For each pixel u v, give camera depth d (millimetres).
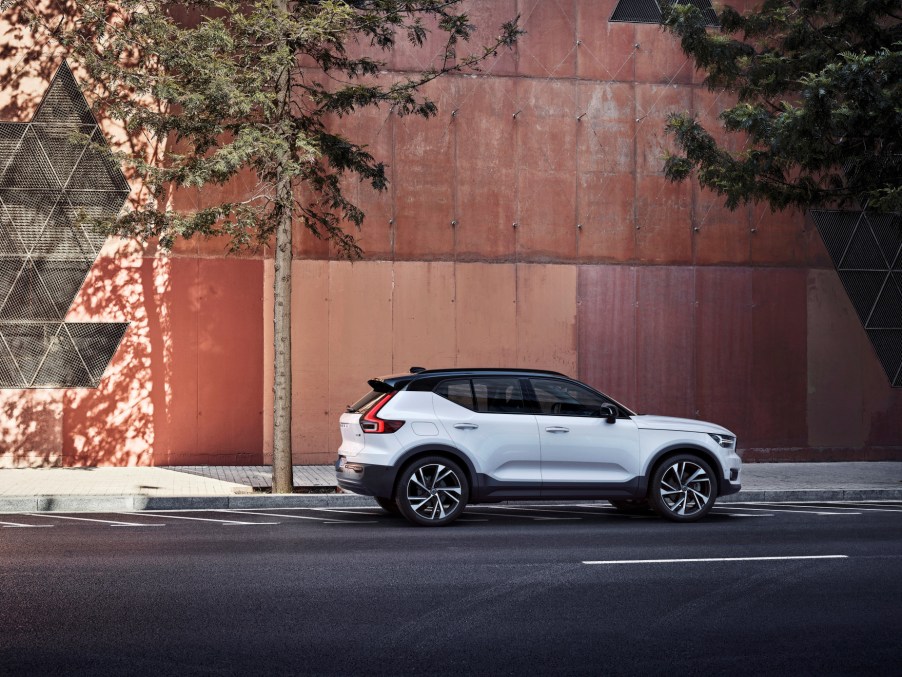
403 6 13930
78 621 6410
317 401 17312
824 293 19031
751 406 18719
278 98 13586
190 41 12891
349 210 14430
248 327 17094
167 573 8023
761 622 6527
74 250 16719
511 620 6523
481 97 17969
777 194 15750
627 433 11391
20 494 12641
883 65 13961
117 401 16750
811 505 13430
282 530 10586
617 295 18344
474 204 17906
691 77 18688
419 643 5930
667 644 5961
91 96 16703
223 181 13531
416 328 17672
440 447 10961
